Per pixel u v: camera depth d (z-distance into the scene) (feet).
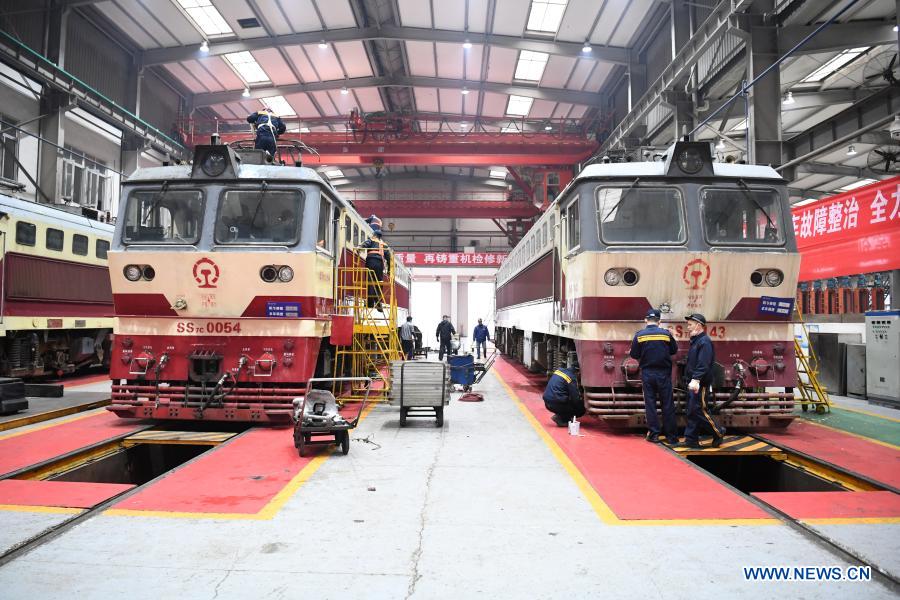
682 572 11.59
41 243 40.60
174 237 25.95
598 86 97.04
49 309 41.42
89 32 78.23
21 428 25.48
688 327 24.66
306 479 17.90
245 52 88.69
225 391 24.90
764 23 47.80
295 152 97.86
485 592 10.68
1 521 13.99
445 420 28.89
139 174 26.58
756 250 24.86
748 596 10.59
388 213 135.64
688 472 19.02
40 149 68.23
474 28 82.94
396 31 84.17
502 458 20.88
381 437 24.56
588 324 24.99
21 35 66.54
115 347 25.55
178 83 100.07
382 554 12.38
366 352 33.83
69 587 10.77
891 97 57.47
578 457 21.03
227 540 13.07
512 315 59.82
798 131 80.12
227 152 26.04
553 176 105.70
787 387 24.88
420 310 143.02
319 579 11.18
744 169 25.98
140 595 10.48
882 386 35.24
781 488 22.21
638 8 72.74
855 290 58.90
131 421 27.55
